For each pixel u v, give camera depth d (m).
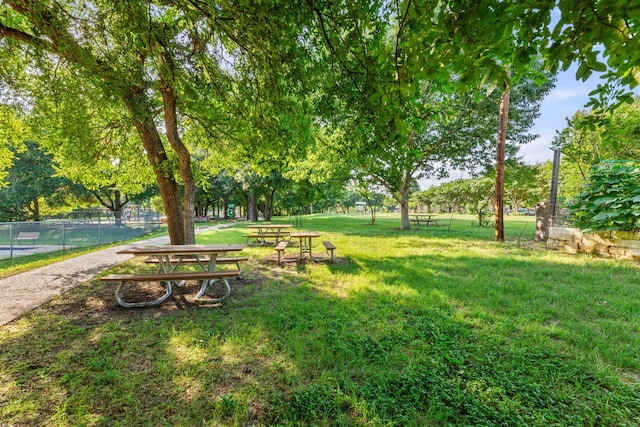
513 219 26.83
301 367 2.68
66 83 4.41
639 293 4.66
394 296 4.61
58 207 28.17
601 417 2.06
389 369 2.65
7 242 10.33
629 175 7.61
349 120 3.20
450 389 2.35
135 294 4.93
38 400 2.24
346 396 2.24
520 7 1.49
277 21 2.87
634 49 1.40
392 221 27.08
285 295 4.77
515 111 13.84
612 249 7.82
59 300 4.62
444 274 6.01
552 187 11.14
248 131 5.47
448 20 1.71
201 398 2.27
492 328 3.46
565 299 4.46
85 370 2.62
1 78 4.36
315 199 23.02
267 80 3.65
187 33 4.02
